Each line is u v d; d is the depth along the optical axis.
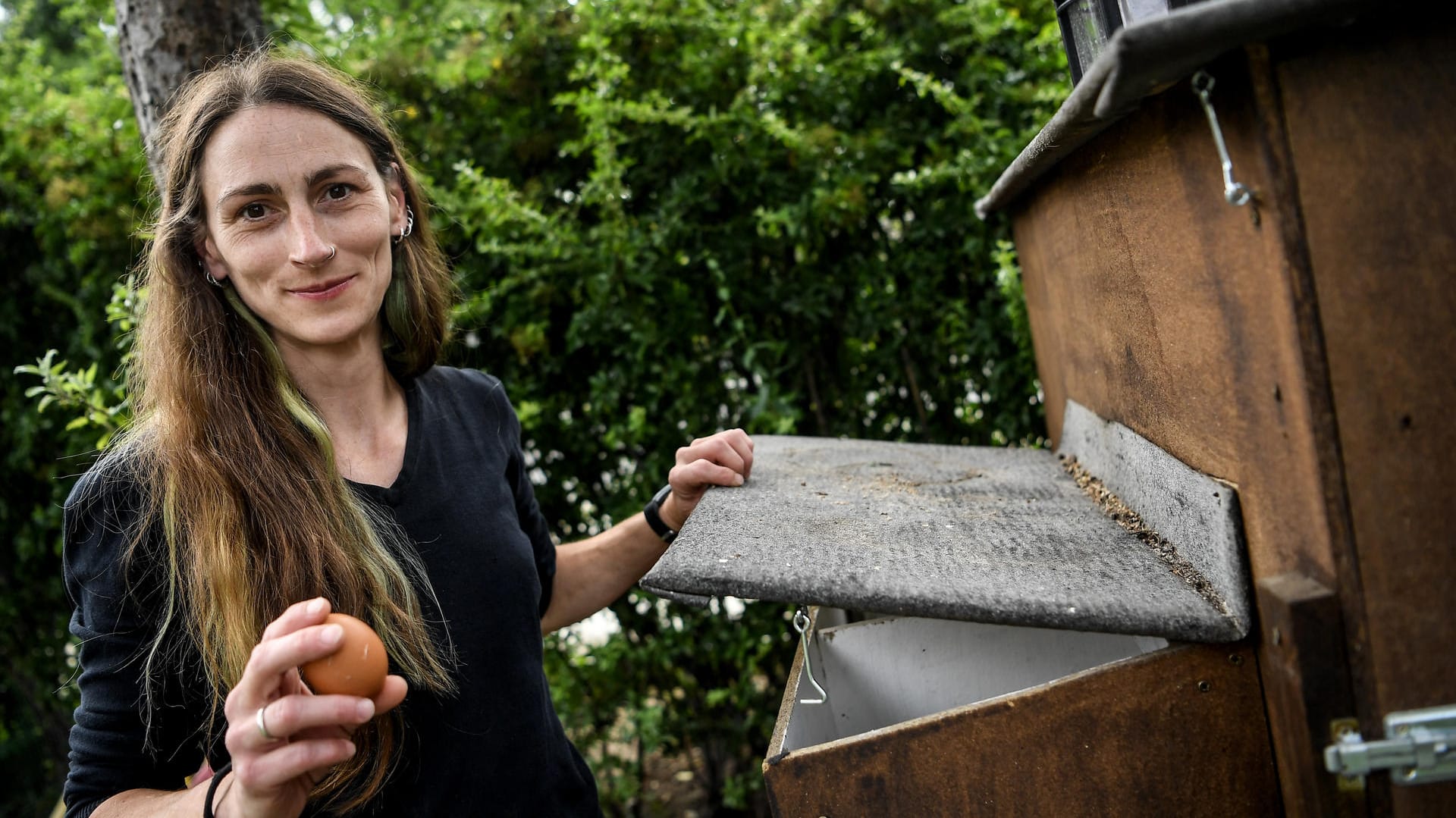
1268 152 0.66
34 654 3.42
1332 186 0.66
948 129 2.16
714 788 2.69
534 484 2.49
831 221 2.25
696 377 2.34
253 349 1.11
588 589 1.48
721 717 2.58
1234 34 0.62
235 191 1.04
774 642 2.43
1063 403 1.50
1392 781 0.69
